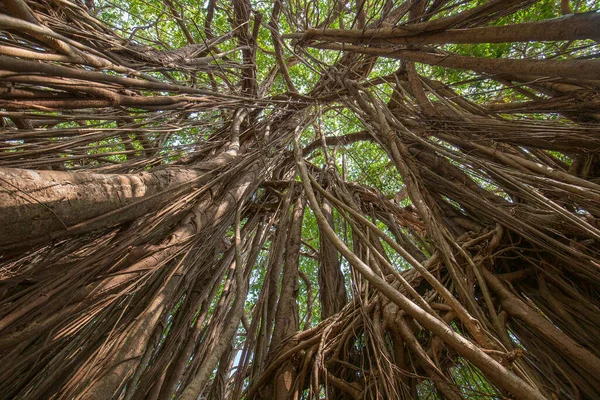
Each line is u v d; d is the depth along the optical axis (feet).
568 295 9.04
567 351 7.30
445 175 13.16
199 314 9.77
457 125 12.80
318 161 28.14
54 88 6.26
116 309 7.24
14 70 5.19
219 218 10.46
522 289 9.71
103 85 7.18
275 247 13.42
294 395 8.16
